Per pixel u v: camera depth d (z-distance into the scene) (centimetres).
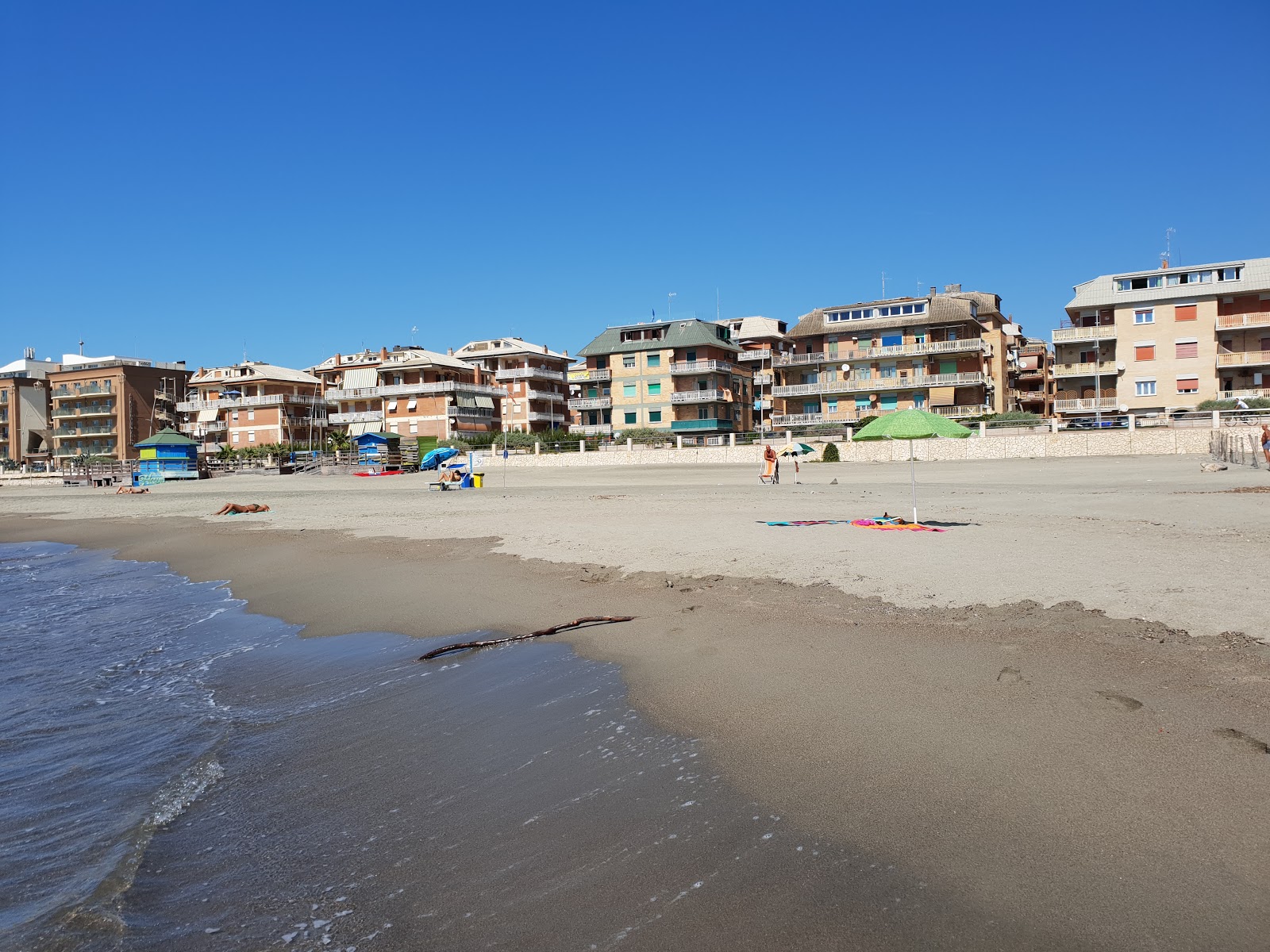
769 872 414
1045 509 1886
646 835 461
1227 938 339
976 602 910
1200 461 4053
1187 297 6681
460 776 570
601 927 376
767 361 9338
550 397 9675
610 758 580
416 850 463
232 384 9969
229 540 2328
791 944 354
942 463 4997
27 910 418
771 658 785
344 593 1384
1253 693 587
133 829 506
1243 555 1069
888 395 7625
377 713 729
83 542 2666
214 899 421
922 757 537
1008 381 9331
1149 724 554
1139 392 6831
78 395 10950
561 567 1419
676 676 762
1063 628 785
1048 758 518
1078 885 383
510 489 4062
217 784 580
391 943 374
